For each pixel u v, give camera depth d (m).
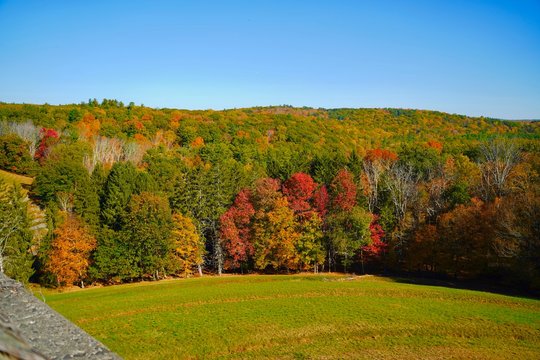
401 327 34.97
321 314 38.56
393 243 66.12
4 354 4.78
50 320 15.46
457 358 29.02
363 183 79.38
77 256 57.44
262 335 33.47
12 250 54.06
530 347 30.86
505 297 44.69
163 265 63.56
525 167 64.12
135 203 63.75
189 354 29.98
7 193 61.22
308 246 65.50
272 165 91.25
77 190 68.81
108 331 34.72
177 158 93.69
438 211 66.00
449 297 44.88
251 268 72.19
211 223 71.75
